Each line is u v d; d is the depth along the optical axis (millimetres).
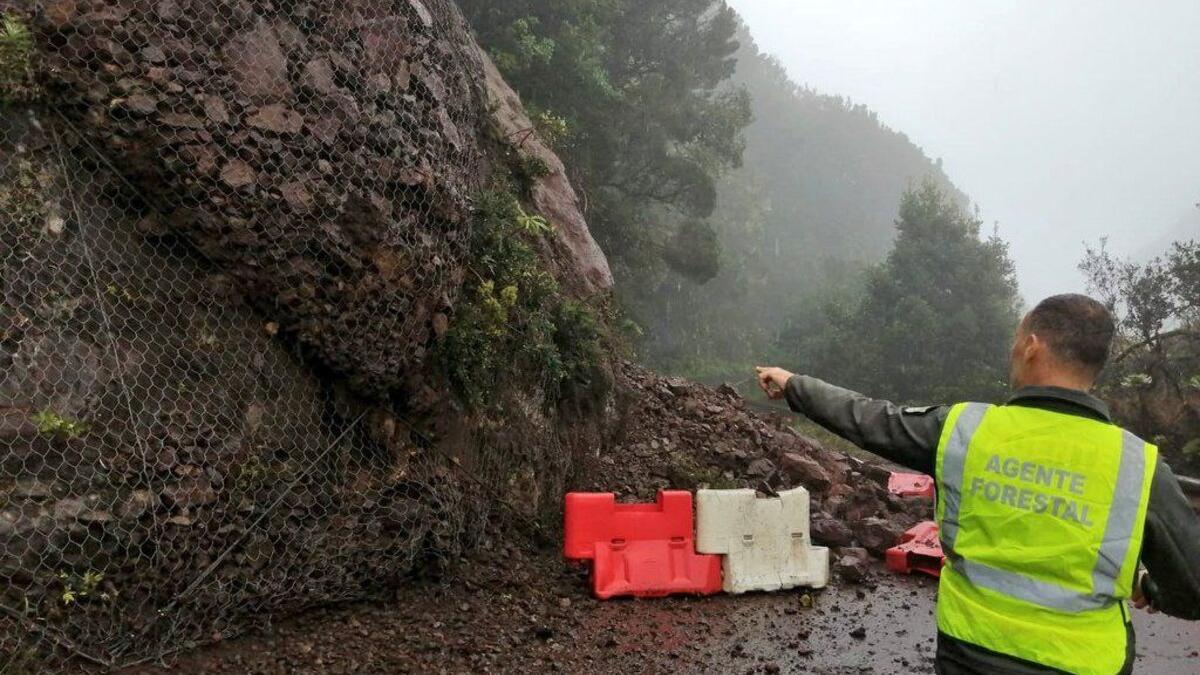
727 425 9984
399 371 5281
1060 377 2236
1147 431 16203
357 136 4938
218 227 4590
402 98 5254
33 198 4160
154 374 4418
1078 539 2037
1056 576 2061
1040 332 2275
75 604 4000
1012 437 2176
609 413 8703
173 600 4352
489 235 6594
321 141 4805
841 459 10609
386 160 5059
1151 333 17578
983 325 39000
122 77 4312
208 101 4496
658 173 33719
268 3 4750
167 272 4555
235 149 4562
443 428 5762
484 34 19125
